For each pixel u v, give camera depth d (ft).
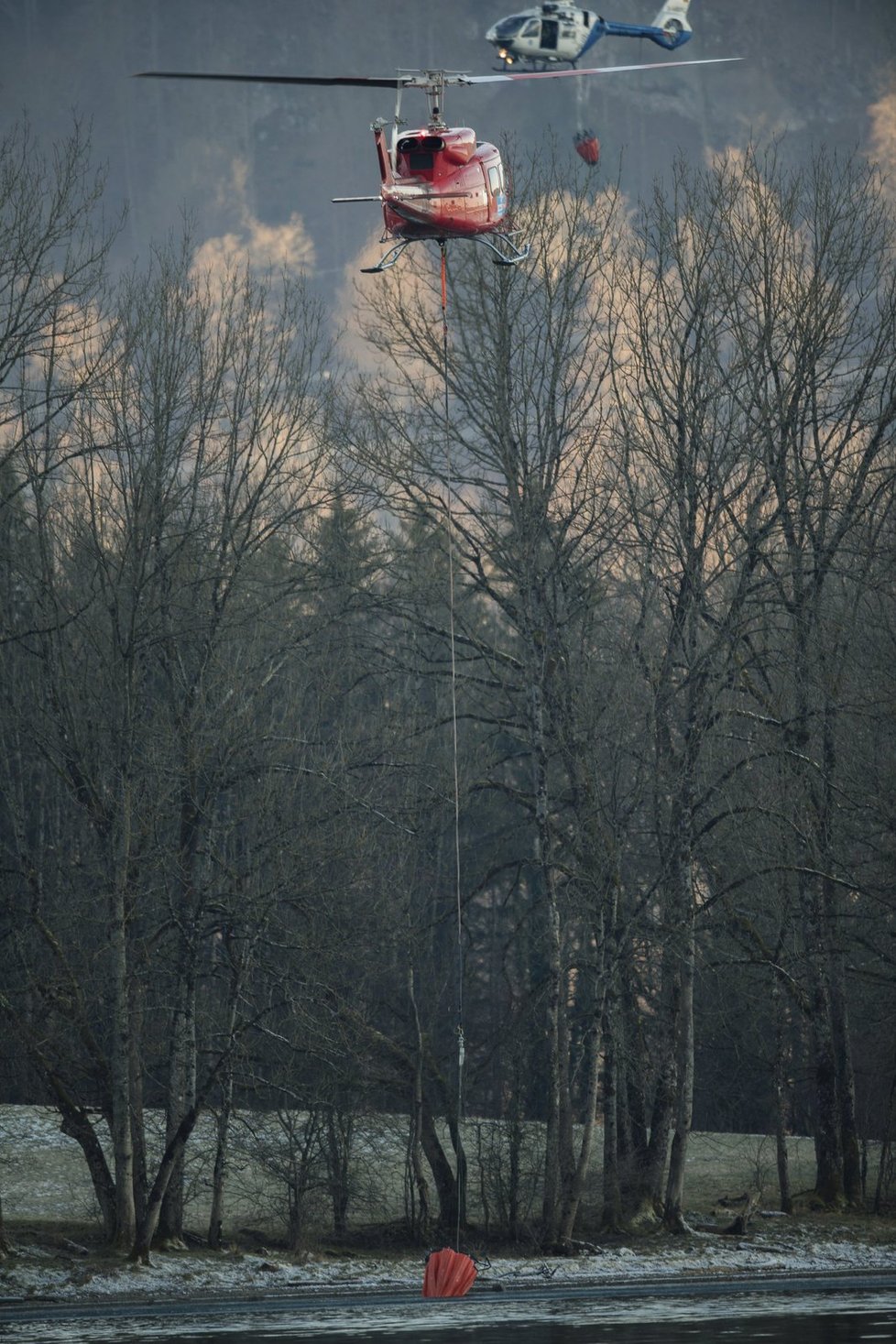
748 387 144.66
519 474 144.05
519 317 143.64
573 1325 87.61
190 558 130.21
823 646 142.72
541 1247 130.82
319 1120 133.39
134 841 120.37
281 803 122.72
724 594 150.30
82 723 122.93
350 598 145.07
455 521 145.48
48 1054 123.44
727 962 142.10
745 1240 132.67
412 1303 100.99
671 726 142.72
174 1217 124.26
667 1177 144.46
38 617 127.95
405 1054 133.90
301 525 139.44
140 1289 105.60
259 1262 118.42
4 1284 105.19
